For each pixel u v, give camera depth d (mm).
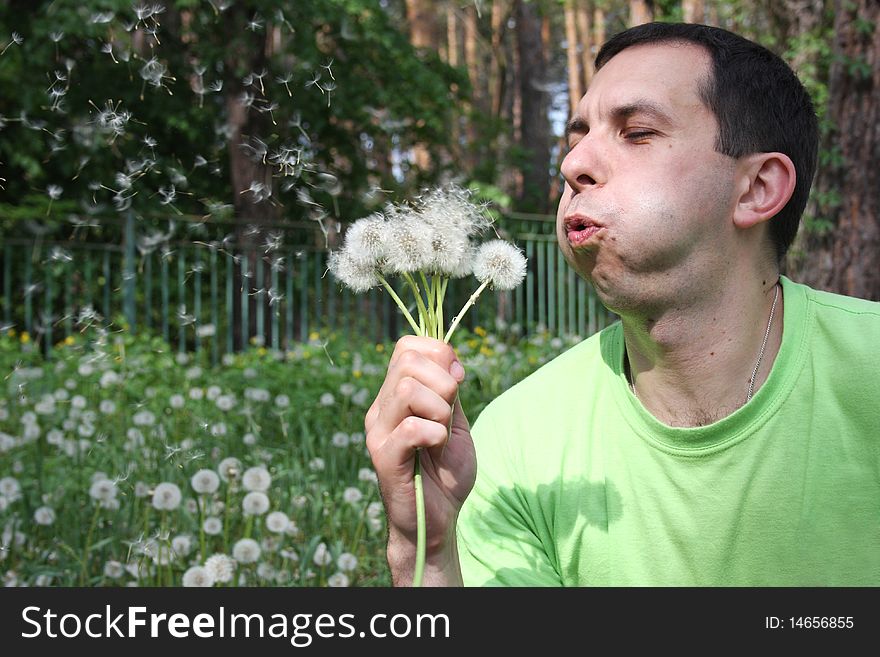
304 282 9742
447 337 1275
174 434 4801
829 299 1432
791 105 1374
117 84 11062
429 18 17891
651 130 1286
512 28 21312
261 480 3148
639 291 1304
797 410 1358
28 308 9312
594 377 1538
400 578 1304
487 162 16234
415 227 1257
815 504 1350
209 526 3158
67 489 3617
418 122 14234
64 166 10922
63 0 10656
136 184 10078
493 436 1592
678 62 1320
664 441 1394
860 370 1335
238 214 10539
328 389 6277
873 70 6461
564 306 13500
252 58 11391
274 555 3184
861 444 1340
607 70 1357
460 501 1303
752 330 1380
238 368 7949
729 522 1367
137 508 3400
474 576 1484
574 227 1315
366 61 13008
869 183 6453
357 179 13234
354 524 3713
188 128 10805
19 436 4570
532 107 19453
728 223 1323
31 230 9836
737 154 1309
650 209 1265
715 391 1393
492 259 1271
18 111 10828
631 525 1433
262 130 11375
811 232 6598
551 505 1500
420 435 1198
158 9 2365
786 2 9586
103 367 6414
